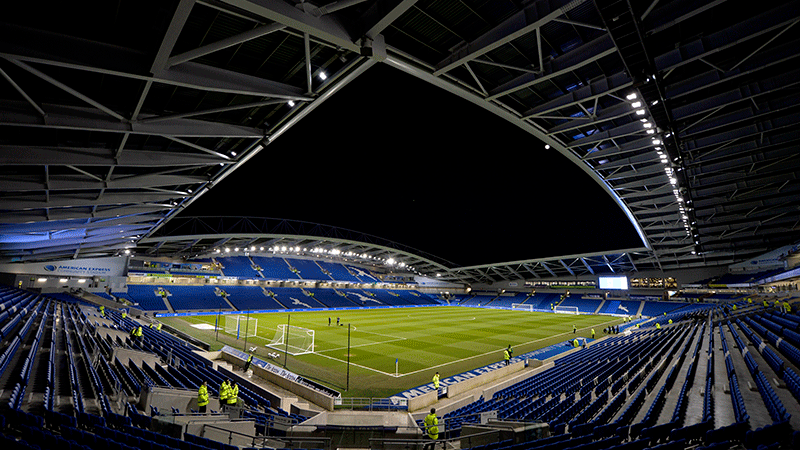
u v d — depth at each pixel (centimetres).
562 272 8162
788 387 1225
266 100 1675
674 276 6762
